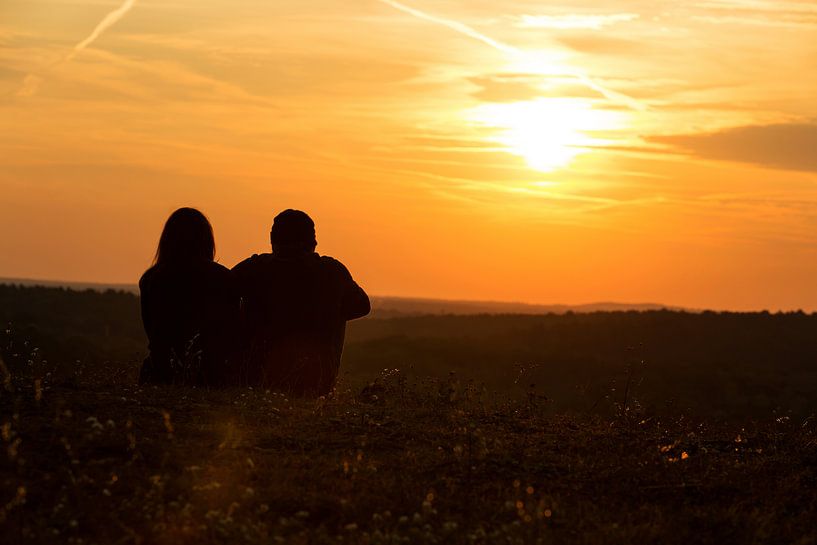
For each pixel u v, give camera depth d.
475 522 5.77
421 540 5.35
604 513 6.11
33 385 8.70
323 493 6.07
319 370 9.61
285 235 9.84
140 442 6.88
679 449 8.09
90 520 5.43
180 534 5.26
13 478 5.96
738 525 5.97
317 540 5.29
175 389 8.91
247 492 5.82
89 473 6.16
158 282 9.60
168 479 6.09
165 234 9.73
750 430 9.62
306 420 8.05
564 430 8.71
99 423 7.07
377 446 7.43
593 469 7.15
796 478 7.11
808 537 5.75
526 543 5.43
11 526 5.23
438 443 7.64
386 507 5.91
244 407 8.26
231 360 9.57
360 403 9.29
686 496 6.64
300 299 9.62
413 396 10.08
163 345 9.57
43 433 6.89
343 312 9.91
